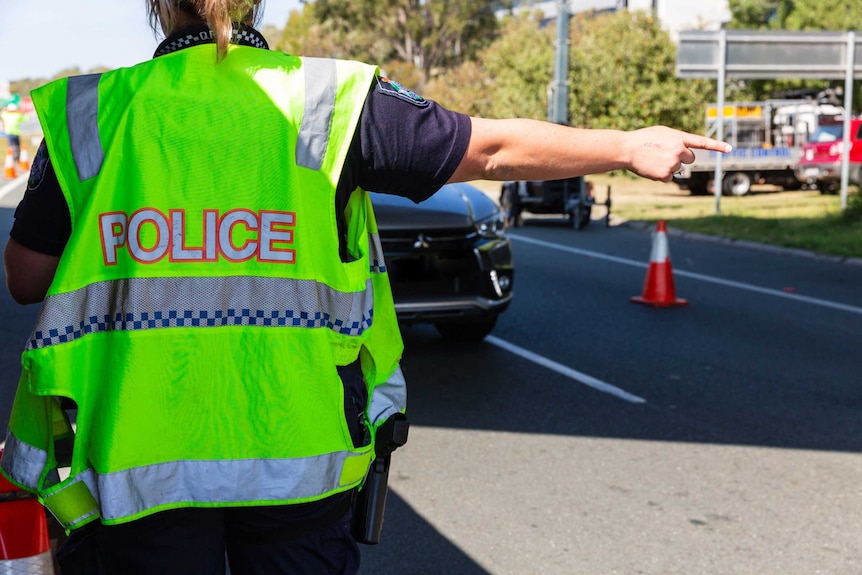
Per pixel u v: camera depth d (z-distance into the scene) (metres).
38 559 1.84
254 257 1.51
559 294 10.20
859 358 7.35
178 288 1.49
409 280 6.59
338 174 1.54
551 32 32.28
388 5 50.31
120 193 1.48
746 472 4.85
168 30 1.60
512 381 6.53
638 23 30.25
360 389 1.67
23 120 31.61
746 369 6.95
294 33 57.06
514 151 1.60
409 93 1.62
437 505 4.38
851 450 5.20
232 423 1.51
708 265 12.86
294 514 1.58
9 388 6.15
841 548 3.99
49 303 1.46
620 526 4.18
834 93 28.64
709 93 30.41
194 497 1.52
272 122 1.50
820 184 24.42
